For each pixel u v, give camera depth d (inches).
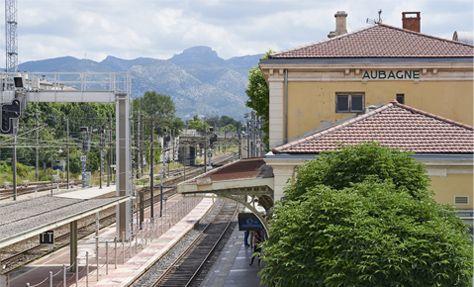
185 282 1176.8
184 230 1875.0
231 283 1117.7
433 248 521.0
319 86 998.4
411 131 834.2
